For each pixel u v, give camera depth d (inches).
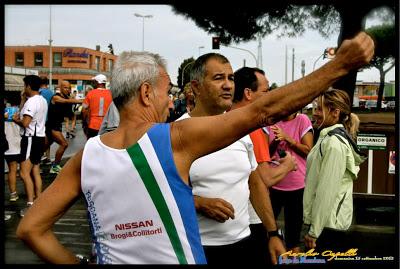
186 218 62.2
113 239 63.8
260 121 61.2
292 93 59.8
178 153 62.6
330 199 128.0
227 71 107.0
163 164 61.7
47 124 364.2
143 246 62.3
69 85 383.6
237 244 102.1
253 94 146.6
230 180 100.2
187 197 62.6
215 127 61.8
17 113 265.1
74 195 67.1
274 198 175.9
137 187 62.0
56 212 66.7
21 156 261.0
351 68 58.2
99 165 64.1
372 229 221.5
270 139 176.1
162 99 68.1
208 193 99.4
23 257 191.9
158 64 68.6
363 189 246.1
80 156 66.9
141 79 66.0
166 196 61.6
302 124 180.4
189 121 63.3
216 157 99.3
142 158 61.9
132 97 66.3
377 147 243.6
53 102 365.1
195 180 99.7
